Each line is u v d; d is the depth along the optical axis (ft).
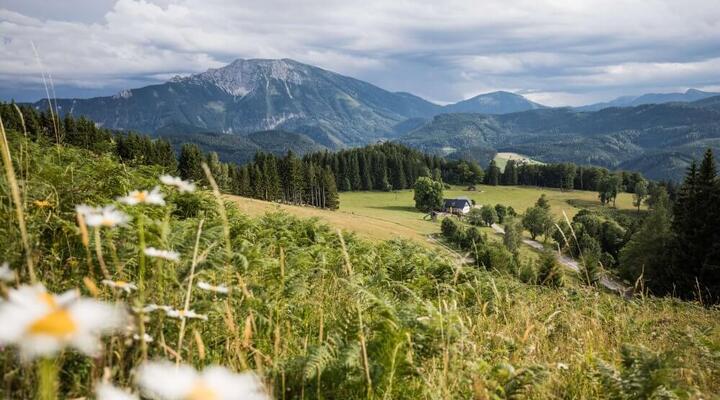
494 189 605.31
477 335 16.49
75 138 141.18
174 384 3.55
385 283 25.53
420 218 390.63
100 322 3.38
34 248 8.84
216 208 30.83
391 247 40.22
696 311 29.50
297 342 12.78
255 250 18.98
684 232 86.43
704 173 103.24
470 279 29.25
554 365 13.21
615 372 12.11
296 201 359.05
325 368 10.58
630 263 94.22
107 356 6.98
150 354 7.68
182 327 7.45
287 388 9.88
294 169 358.64
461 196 553.64
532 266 33.22
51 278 9.36
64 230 11.54
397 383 11.19
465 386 11.35
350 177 559.38
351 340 12.56
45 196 13.98
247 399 3.83
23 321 3.12
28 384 5.56
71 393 6.59
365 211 420.36
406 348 11.68
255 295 13.85
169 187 29.32
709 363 14.80
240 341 9.98
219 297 11.30
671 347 17.37
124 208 14.37
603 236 219.20
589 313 23.27
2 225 10.34
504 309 22.09
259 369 8.43
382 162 574.15
